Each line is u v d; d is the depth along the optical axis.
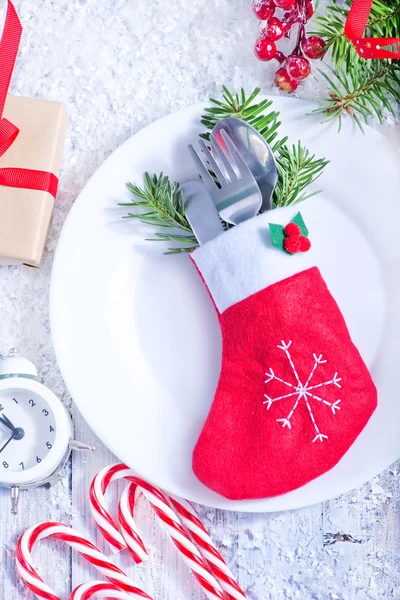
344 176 0.60
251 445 0.56
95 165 0.62
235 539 0.61
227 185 0.56
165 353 0.61
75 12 0.63
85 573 0.61
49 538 0.61
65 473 0.62
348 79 0.62
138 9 0.62
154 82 0.62
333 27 0.62
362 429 0.57
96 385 0.59
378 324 0.60
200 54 0.62
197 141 0.59
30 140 0.58
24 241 0.58
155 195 0.57
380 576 0.61
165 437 0.60
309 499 0.58
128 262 0.60
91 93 0.62
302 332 0.55
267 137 0.58
